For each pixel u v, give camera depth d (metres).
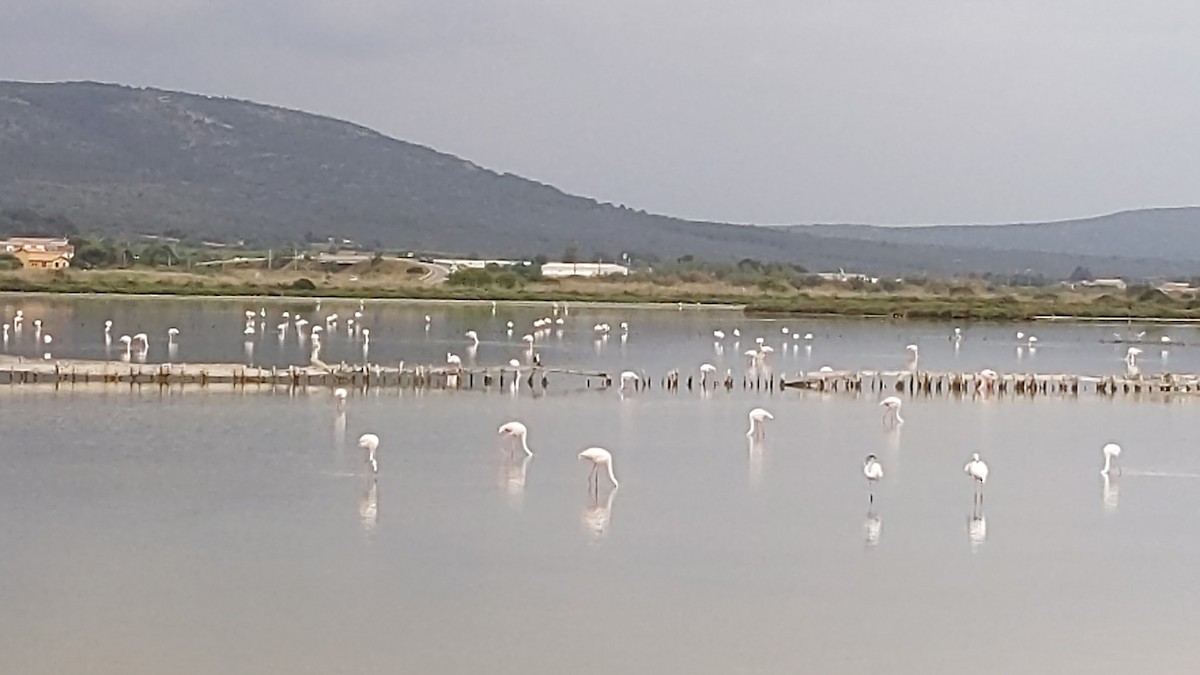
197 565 48.91
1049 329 193.50
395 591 46.34
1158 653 41.84
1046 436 86.81
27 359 108.94
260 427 80.88
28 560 49.06
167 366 101.75
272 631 41.88
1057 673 39.97
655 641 41.84
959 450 79.94
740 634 42.78
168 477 64.62
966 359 141.88
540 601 45.59
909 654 41.31
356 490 62.69
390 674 38.53
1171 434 88.69
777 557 52.22
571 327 175.00
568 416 90.50
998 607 46.34
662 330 173.50
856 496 64.50
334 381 103.00
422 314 190.62
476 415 89.25
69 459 68.69
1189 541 56.41
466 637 41.75
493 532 55.06
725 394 105.44
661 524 57.22
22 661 38.84
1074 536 56.97
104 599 44.69
